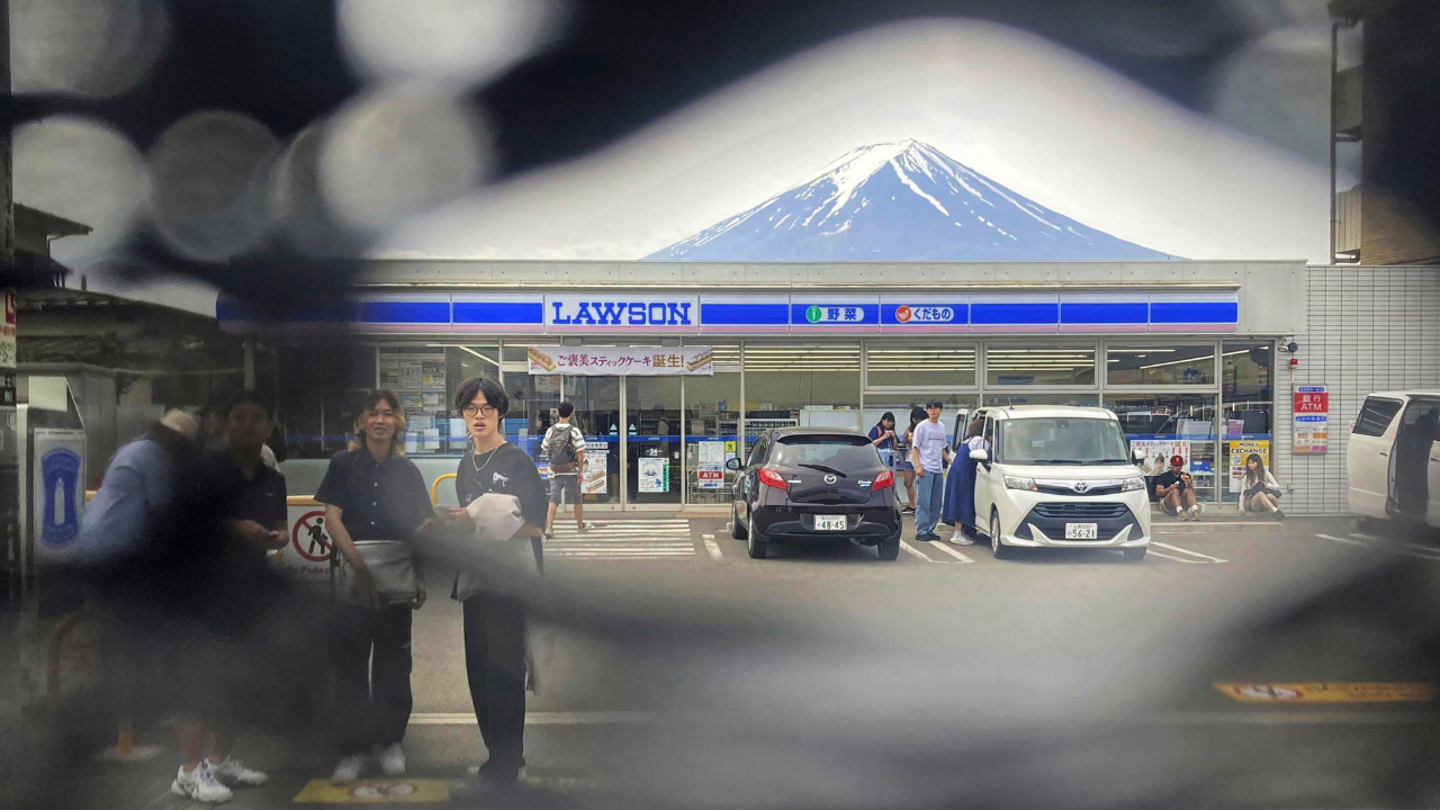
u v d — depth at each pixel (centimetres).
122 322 1463
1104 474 1132
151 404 1197
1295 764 469
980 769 463
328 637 546
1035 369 1725
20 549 471
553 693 589
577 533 1420
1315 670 641
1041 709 559
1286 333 1694
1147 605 859
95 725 499
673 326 1691
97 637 514
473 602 442
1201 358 1719
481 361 1689
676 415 1723
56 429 507
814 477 1111
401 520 456
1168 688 602
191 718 427
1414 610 819
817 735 514
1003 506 1139
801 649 696
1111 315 1689
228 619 546
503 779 434
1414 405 1238
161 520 485
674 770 463
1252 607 848
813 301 1695
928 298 1691
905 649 692
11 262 472
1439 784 442
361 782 448
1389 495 1252
